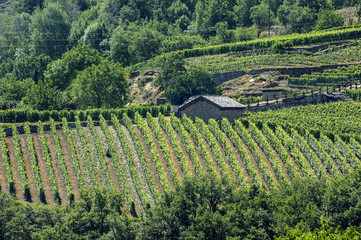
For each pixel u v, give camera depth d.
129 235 65.62
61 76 142.12
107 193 71.06
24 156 86.12
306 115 100.06
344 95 109.81
